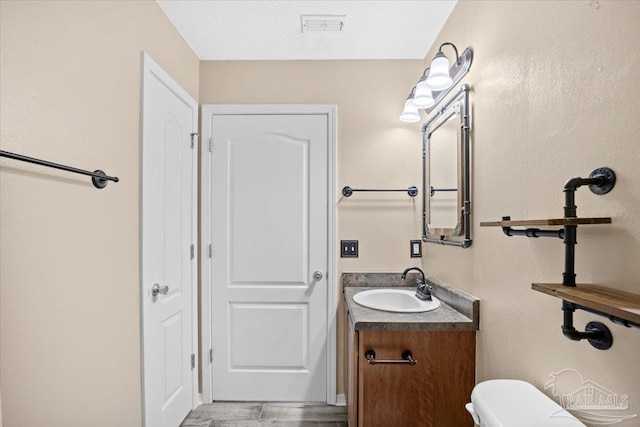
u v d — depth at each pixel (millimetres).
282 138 2188
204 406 2111
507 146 1178
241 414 2023
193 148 2080
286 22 1810
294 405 2131
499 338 1225
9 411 847
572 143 863
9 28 844
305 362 2170
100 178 1108
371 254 2172
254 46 2045
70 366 1045
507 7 1176
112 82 1262
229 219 2176
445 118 1720
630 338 697
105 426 1213
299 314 2168
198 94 2178
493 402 926
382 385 1387
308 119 2184
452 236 1663
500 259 1221
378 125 2189
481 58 1378
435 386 1393
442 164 1791
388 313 1524
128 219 1368
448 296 1652
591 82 799
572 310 767
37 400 926
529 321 1048
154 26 1603
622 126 715
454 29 1675
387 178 2178
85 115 1113
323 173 2176
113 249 1267
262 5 1671
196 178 2109
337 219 2174
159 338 1634
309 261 2172
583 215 824
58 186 998
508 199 1174
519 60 1103
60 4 1003
